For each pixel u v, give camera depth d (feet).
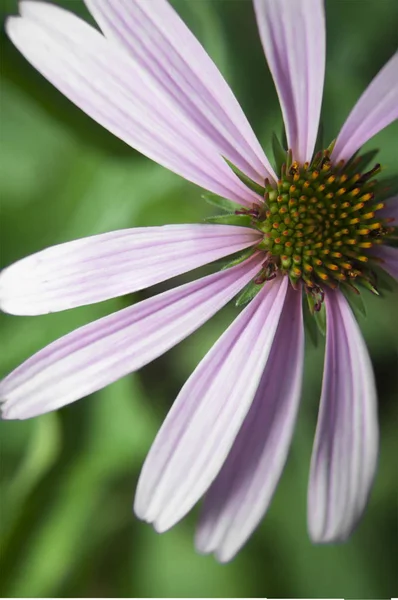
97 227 1.03
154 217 1.02
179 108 0.85
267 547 1.06
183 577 1.06
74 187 1.04
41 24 0.84
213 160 0.87
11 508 0.99
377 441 0.85
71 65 0.84
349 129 0.89
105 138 0.99
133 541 1.07
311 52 0.85
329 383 0.86
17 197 1.04
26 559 0.99
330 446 0.85
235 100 0.86
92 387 0.84
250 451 0.85
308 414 1.05
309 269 0.88
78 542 1.00
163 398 1.05
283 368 0.87
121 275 0.85
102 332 0.84
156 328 0.85
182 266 0.87
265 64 1.04
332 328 0.87
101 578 1.06
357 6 1.04
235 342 0.86
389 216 0.90
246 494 0.85
